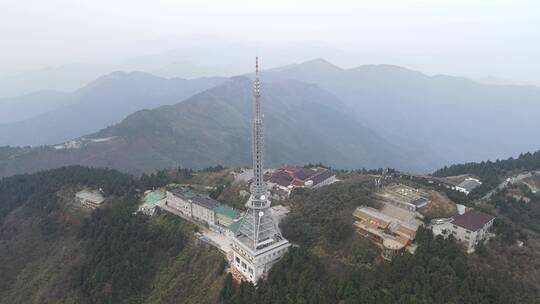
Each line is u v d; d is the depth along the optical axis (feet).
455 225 410.31
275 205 597.93
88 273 508.94
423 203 491.72
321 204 514.27
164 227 567.18
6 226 653.30
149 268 505.66
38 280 538.88
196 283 466.29
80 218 636.48
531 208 570.05
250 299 385.91
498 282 334.03
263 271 433.07
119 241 527.81
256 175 452.35
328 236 443.32
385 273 358.64
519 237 424.46
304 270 385.50
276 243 446.60
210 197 649.61
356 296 339.16
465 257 360.48
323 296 344.69
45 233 621.72
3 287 548.31
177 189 653.71
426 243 375.86
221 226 554.87
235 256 458.50
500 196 601.21
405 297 319.06
